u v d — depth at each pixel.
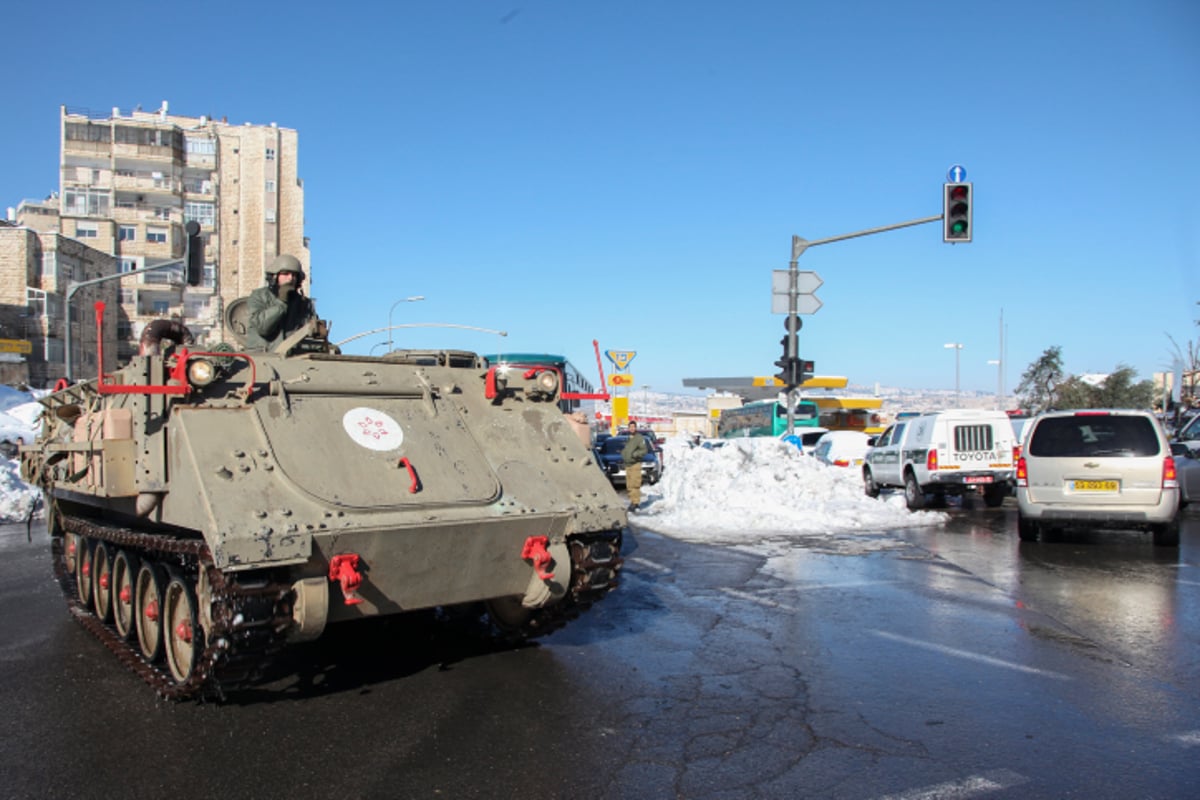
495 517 5.63
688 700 5.82
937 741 5.06
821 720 5.42
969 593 9.15
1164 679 6.19
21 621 8.29
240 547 4.73
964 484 16.75
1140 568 10.54
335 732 5.25
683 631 7.65
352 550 5.16
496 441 6.46
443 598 5.82
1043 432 12.24
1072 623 7.82
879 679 6.24
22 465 10.19
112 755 4.91
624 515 6.29
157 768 4.73
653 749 4.96
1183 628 7.61
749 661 6.71
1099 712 5.54
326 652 7.00
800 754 4.88
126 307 61.66
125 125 63.41
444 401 6.64
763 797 4.34
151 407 5.66
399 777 4.60
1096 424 12.01
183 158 65.50
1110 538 13.30
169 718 5.52
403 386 6.56
